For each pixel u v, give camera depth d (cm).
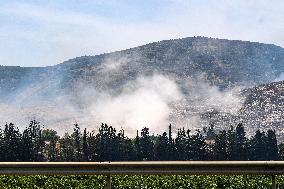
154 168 1479
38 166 1473
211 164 1475
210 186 3541
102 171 1477
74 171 1475
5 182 3073
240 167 1495
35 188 3017
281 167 1506
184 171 1475
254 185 3616
